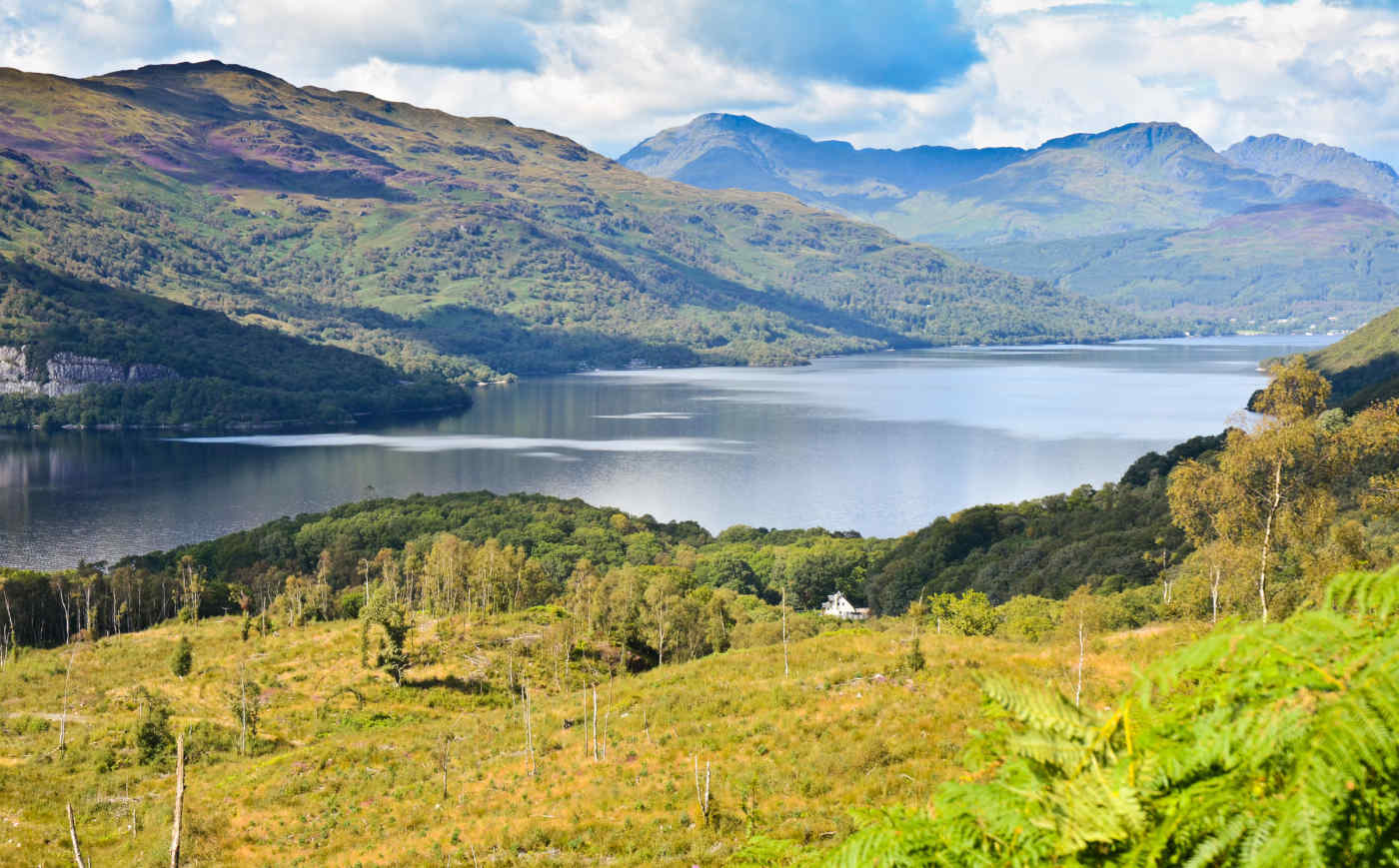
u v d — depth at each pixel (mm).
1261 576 28531
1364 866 1943
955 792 2852
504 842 26219
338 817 32156
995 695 2953
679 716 36219
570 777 31828
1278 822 2070
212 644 68062
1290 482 29328
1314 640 2379
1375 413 28688
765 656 44875
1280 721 2203
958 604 51594
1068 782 2609
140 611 91812
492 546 79625
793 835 21875
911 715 29984
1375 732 2018
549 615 71938
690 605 65625
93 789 38312
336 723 48625
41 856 30031
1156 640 30000
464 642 62406
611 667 59188
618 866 23172
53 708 52406
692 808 25906
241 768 40625
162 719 44406
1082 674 25625
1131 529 84125
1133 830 2381
